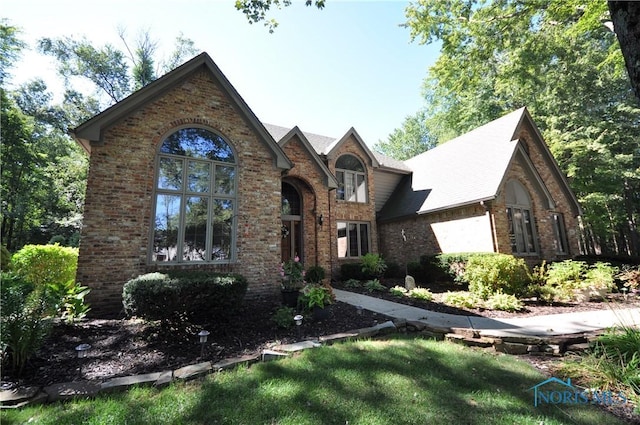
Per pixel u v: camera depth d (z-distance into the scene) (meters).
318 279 10.73
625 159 16.89
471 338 5.04
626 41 2.12
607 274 8.64
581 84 18.11
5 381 3.22
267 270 7.98
